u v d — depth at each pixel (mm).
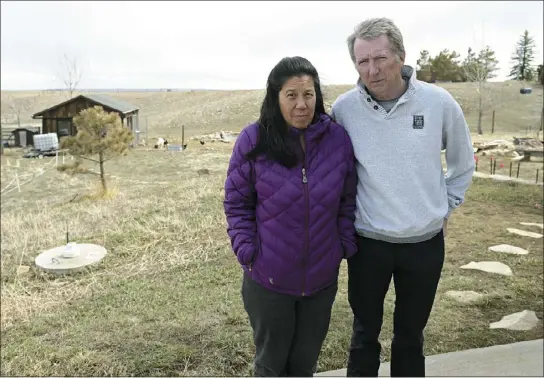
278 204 2160
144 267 6543
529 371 3088
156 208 10008
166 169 16656
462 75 50344
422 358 2529
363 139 2273
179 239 7773
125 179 14844
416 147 2209
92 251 7305
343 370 3209
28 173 17578
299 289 2217
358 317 2531
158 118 43594
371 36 2137
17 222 9789
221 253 6824
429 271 2336
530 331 3938
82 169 12719
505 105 39812
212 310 4664
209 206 9828
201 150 21844
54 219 9938
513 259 5930
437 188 2283
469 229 7508
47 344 4066
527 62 66062
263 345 2361
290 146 2162
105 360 3625
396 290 2461
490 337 3844
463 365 3199
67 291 5809
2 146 25031
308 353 2414
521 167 14750
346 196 2316
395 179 2230
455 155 2395
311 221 2168
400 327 2504
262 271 2215
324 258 2221
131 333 4168
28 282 6324
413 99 2203
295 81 2082
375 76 2154
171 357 3605
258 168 2189
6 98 74312
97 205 11016
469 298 4633
